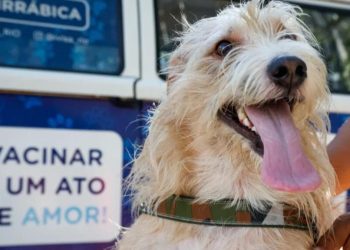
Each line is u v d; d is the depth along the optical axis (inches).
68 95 39.2
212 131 28.9
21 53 39.0
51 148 38.6
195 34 31.7
